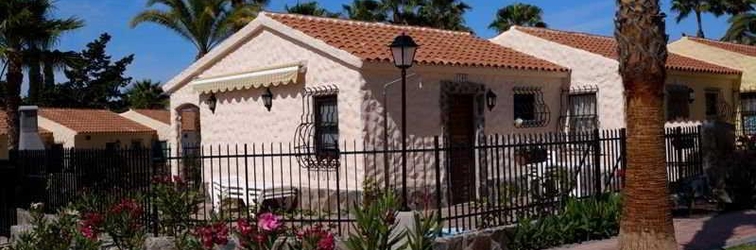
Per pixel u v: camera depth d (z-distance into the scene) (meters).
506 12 48.34
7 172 15.95
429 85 15.41
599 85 18.09
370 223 7.12
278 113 16.23
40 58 27.03
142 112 52.88
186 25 34.44
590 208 11.46
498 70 16.66
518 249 10.66
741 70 22.78
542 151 12.66
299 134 15.62
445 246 9.70
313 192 15.41
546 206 11.75
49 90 63.75
